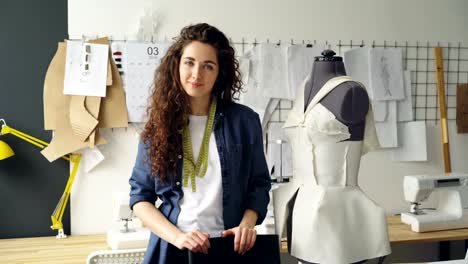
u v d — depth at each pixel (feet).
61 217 7.45
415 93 8.72
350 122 5.08
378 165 8.66
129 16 7.61
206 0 7.84
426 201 8.82
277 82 8.10
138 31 7.59
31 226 7.60
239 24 7.98
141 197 4.30
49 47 7.48
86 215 7.71
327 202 5.12
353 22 8.40
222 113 4.35
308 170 5.32
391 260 8.91
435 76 8.79
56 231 7.66
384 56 8.47
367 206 5.25
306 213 5.19
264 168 4.57
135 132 7.77
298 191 5.43
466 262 4.83
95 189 7.71
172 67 4.18
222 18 7.93
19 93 7.44
